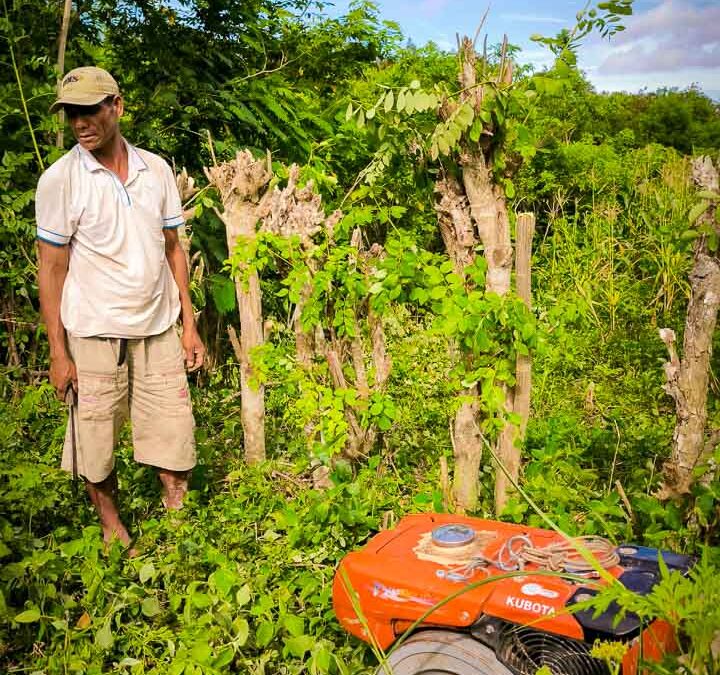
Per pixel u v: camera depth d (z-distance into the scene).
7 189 6.21
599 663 2.38
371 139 4.32
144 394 4.20
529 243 3.74
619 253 9.12
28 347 6.54
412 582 2.67
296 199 4.55
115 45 7.47
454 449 4.08
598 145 14.37
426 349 6.20
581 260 8.84
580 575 2.57
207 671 3.01
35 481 3.99
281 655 3.27
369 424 4.43
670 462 3.67
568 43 3.64
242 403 4.97
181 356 4.28
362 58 10.32
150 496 4.72
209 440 5.44
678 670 2.45
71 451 4.11
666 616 2.09
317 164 6.88
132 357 4.12
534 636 2.49
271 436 5.52
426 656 2.55
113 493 4.21
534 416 5.47
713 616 2.07
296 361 4.61
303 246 4.41
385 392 4.47
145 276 4.02
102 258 3.94
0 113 6.17
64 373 4.02
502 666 2.44
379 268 4.05
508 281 3.89
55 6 6.79
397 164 4.48
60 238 3.87
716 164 3.58
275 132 7.55
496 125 3.73
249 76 7.71
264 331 5.21
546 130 11.48
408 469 4.78
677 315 7.79
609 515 3.89
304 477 4.89
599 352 6.99
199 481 4.74
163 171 4.18
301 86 9.09
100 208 3.87
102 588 3.48
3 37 6.37
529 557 2.69
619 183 11.20
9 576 3.33
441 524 3.11
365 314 4.48
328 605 3.43
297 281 4.30
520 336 3.74
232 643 3.12
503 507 3.95
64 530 4.01
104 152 3.91
